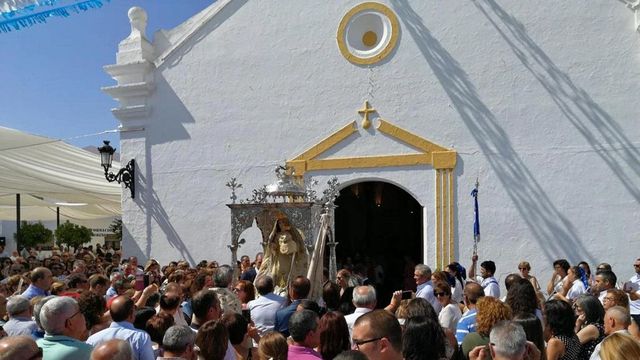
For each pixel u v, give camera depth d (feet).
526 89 40.04
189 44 47.78
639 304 28.71
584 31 39.22
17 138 45.88
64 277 38.50
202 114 47.06
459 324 21.29
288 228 33.88
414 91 42.09
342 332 15.98
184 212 47.03
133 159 48.65
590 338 19.13
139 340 17.61
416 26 42.34
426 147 41.50
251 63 46.03
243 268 39.93
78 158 53.67
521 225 39.47
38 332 20.43
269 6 45.85
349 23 43.78
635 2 38.14
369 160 42.63
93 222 128.06
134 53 48.37
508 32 40.57
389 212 61.72
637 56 38.14
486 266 33.19
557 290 34.81
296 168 44.14
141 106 48.14
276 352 14.79
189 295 27.78
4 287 31.35
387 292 59.16
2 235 117.80
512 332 13.43
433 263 40.96
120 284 27.73
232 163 46.01
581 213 38.52
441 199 41.01
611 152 38.27
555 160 39.19
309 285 22.59
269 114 45.32
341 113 43.55
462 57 41.34
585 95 38.93
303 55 44.75
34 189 56.70
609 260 37.81
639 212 37.52
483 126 40.63
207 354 15.10
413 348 13.55
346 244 58.85
